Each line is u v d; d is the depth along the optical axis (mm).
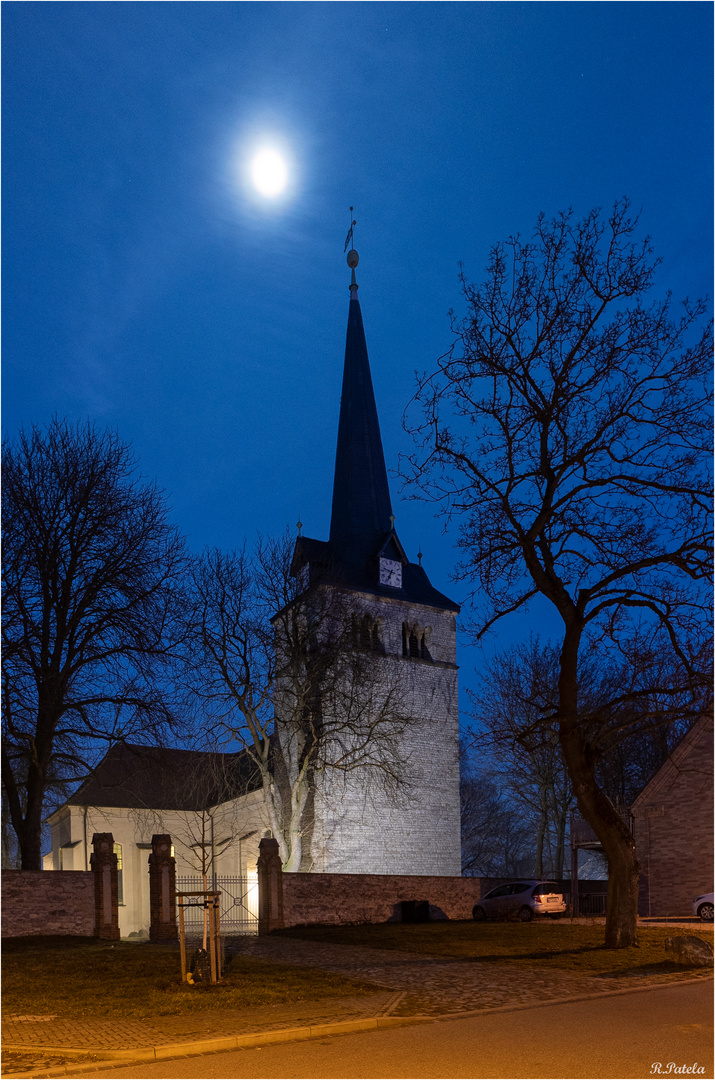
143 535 33375
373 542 55438
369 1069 9570
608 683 45594
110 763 50125
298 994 14773
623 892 20922
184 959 16109
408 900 34062
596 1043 10500
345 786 46625
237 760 48344
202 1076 9578
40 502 32031
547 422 22094
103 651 31656
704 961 17750
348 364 60594
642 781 50281
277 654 42500
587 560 22281
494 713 48125
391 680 50688
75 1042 11359
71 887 27484
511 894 33625
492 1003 13711
